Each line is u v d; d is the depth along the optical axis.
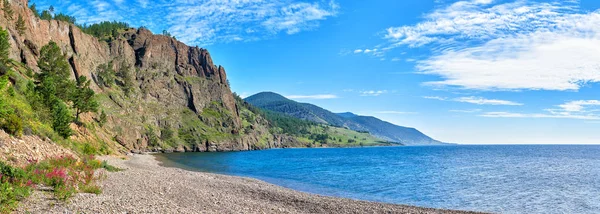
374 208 29.47
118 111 168.62
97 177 29.59
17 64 90.75
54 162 29.38
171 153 159.50
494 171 80.38
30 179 20.47
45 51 109.06
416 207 32.03
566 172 78.06
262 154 188.00
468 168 89.56
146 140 167.62
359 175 68.50
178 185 32.16
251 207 24.77
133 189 26.14
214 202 25.09
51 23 162.25
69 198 18.69
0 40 66.88
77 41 183.62
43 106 56.34
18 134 30.56
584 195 43.56
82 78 117.69
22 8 134.25
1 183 17.53
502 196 42.75
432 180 60.34
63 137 52.31
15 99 47.28
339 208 28.36
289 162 112.62
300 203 29.94
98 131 99.75
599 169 87.06
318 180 58.38
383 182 56.62
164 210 19.03
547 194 44.31
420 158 149.88
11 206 14.95
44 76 89.88
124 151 104.50
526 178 64.38
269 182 53.31
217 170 73.19
